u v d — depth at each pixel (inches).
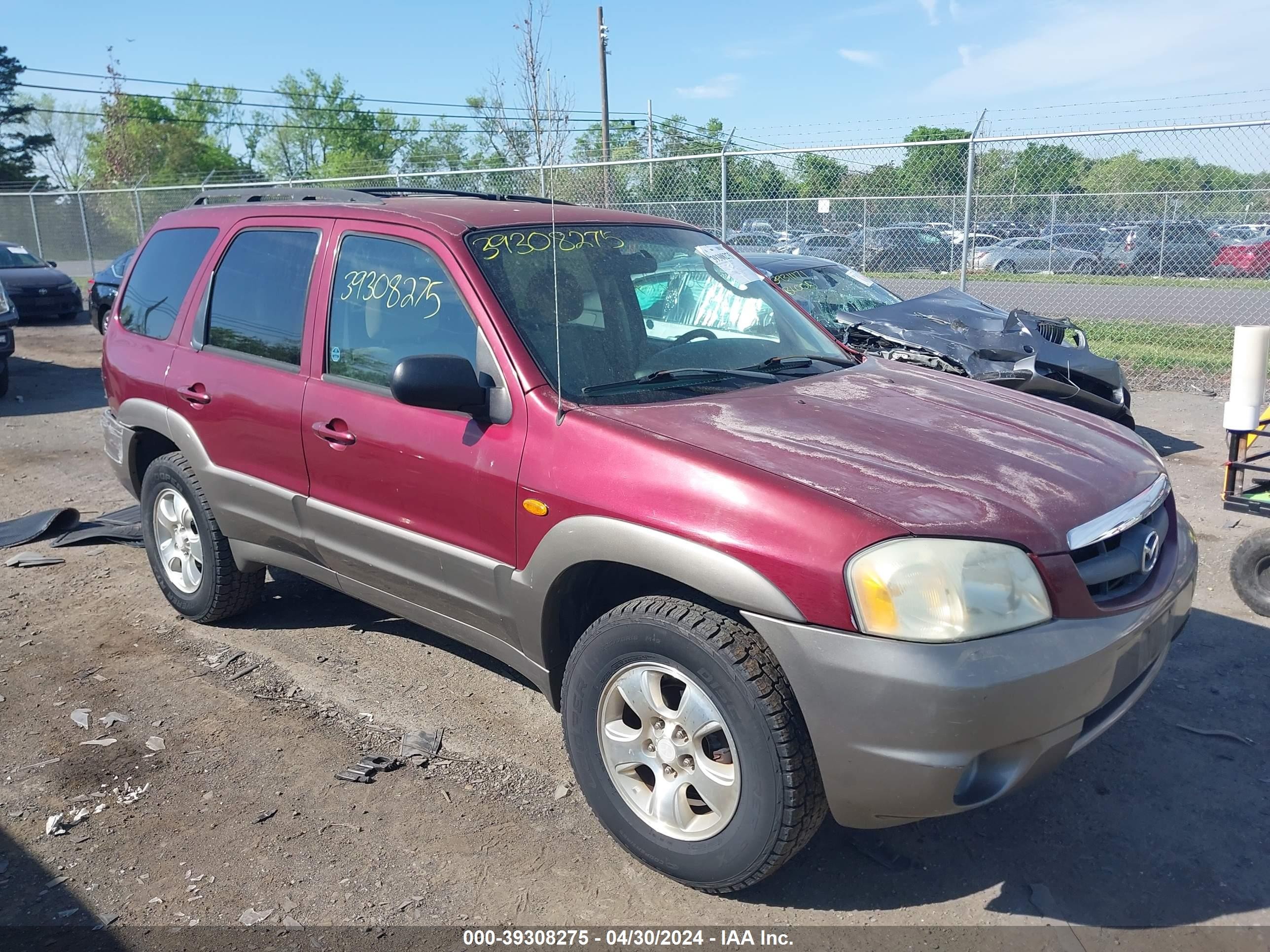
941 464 109.0
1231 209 536.1
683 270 151.0
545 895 111.4
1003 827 123.0
